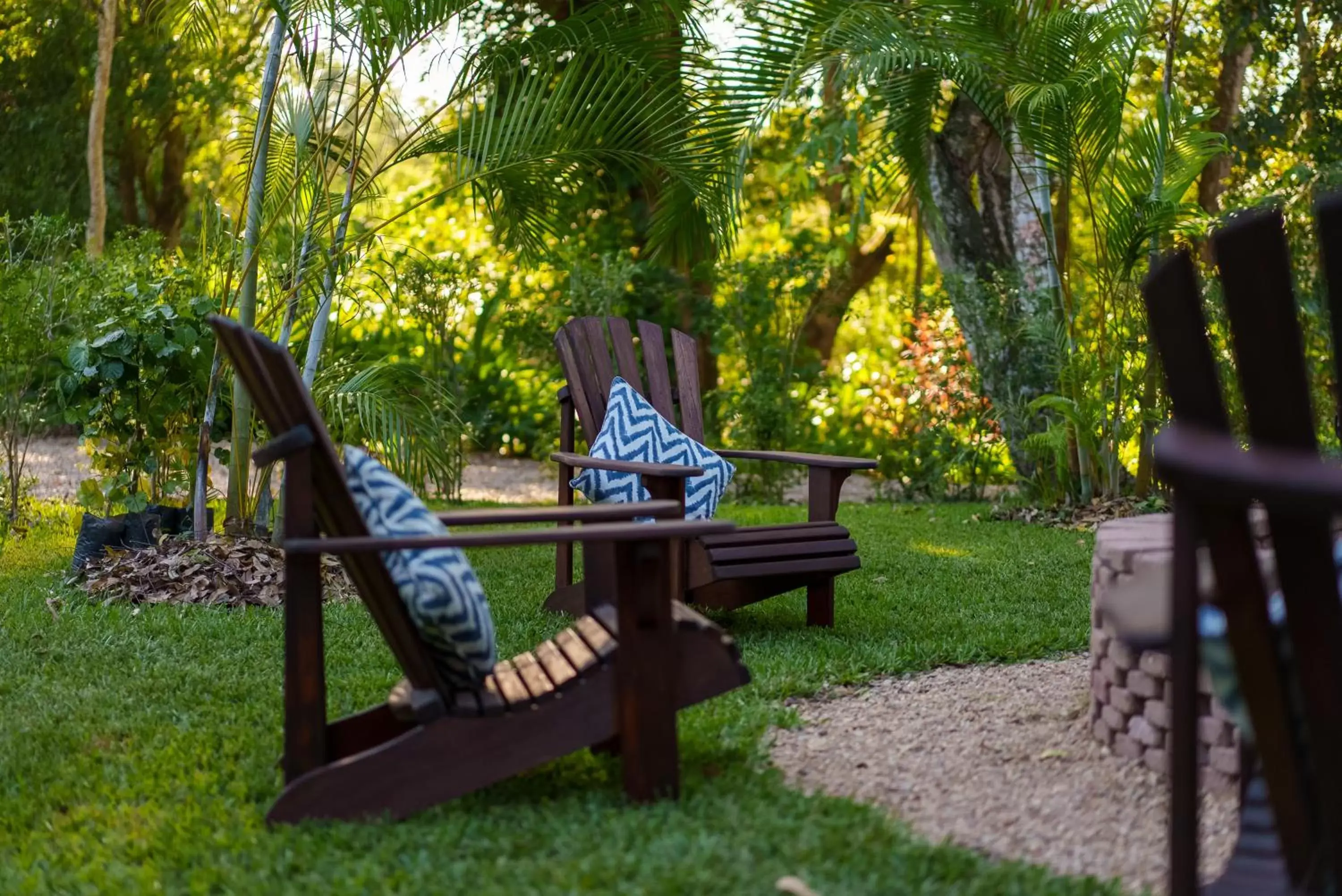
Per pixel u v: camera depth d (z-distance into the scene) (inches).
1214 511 63.8
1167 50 300.8
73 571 207.3
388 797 98.0
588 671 100.3
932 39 276.5
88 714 131.6
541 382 495.8
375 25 197.5
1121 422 305.7
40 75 544.7
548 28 216.1
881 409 396.2
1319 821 69.0
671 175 229.1
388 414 211.8
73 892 87.9
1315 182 327.3
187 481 227.0
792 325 399.9
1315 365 316.2
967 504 352.5
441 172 517.7
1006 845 91.7
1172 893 62.2
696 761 112.0
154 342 209.6
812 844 88.9
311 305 225.0
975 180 347.6
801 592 211.6
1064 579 218.8
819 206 571.5
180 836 96.1
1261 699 66.1
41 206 544.1
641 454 185.8
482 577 223.9
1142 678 106.5
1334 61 368.8
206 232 228.4
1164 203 279.3
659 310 446.6
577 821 96.2
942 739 118.6
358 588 101.7
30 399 259.9
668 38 217.6
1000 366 338.0
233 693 139.6
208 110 555.5
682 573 170.7
